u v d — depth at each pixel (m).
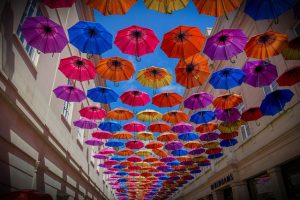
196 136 11.73
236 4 4.97
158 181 24.12
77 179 13.77
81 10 13.29
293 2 5.14
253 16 5.31
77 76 7.13
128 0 5.08
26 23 5.71
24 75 6.90
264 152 11.43
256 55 6.27
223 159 16.62
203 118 10.03
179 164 16.77
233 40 6.09
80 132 15.10
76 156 13.40
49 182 9.24
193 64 6.92
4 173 5.98
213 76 7.65
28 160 7.40
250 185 13.48
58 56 10.15
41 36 5.94
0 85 5.56
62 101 10.84
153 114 10.14
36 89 7.81
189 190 26.00
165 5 5.12
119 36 5.91
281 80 7.13
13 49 6.22
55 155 9.90
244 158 13.34
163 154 14.94
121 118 10.09
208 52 6.36
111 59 6.70
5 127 5.98
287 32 9.22
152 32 5.81
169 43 5.96
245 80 7.45
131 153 14.66
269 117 10.99
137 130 11.19
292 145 9.41
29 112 7.32
